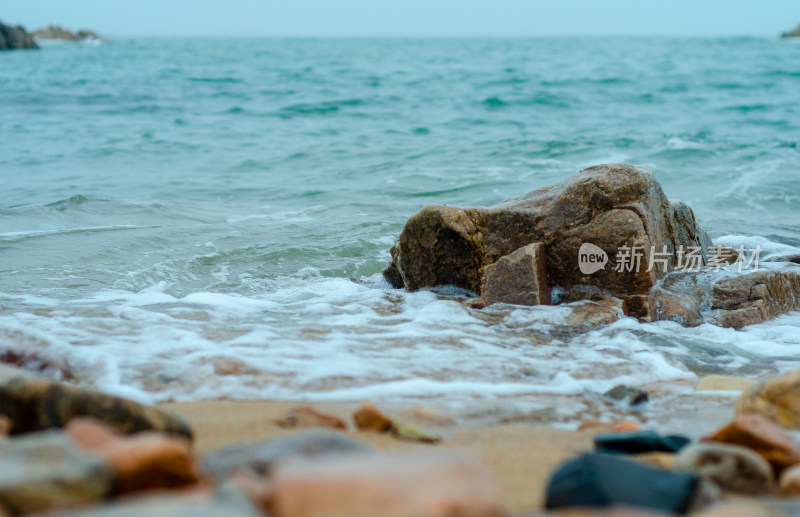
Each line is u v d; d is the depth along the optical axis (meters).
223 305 7.49
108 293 8.05
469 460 2.23
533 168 17.48
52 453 2.53
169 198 14.23
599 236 7.50
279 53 99.00
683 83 40.06
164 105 31.44
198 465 3.00
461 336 6.52
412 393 4.98
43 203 13.38
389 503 2.00
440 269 8.12
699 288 7.74
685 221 8.61
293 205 13.79
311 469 2.21
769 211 13.64
